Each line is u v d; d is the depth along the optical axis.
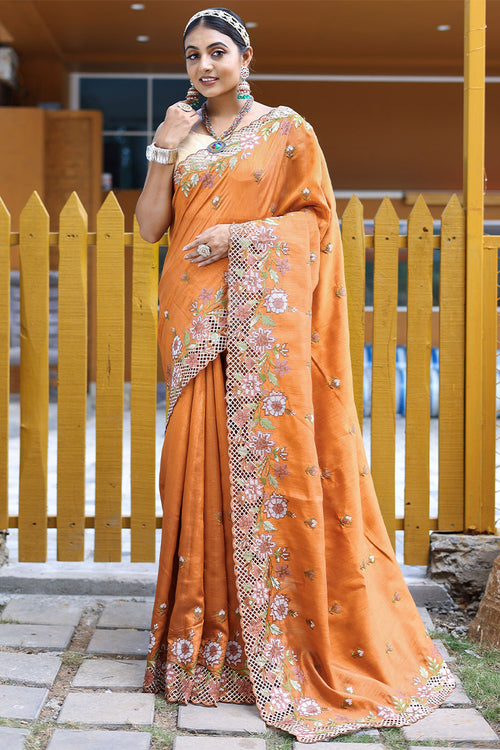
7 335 3.40
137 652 2.79
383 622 2.64
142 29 10.20
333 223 2.65
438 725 2.39
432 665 2.65
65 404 3.39
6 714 2.33
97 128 10.62
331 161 11.66
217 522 2.49
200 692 2.45
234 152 2.55
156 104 11.85
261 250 2.49
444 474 3.47
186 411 2.52
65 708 2.39
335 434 2.62
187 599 2.47
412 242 3.41
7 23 9.77
